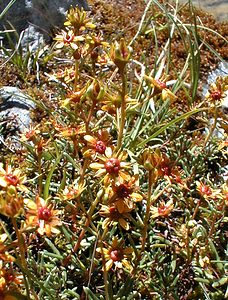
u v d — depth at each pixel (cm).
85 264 22
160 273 22
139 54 36
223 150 27
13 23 36
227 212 24
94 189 23
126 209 18
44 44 36
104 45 24
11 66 34
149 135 28
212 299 22
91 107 20
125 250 19
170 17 32
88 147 19
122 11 39
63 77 26
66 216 23
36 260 23
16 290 17
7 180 18
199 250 22
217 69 37
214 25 40
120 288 21
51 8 37
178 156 27
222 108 32
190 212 25
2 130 30
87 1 39
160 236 23
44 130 29
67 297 22
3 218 24
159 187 23
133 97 31
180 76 30
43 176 25
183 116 25
